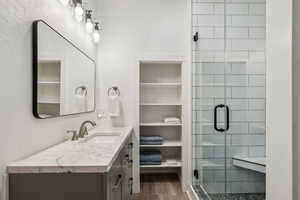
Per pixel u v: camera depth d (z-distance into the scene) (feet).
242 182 5.81
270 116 3.49
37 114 4.92
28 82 4.74
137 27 11.18
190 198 9.64
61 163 4.14
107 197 4.08
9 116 4.07
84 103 8.63
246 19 5.74
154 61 11.23
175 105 11.98
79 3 7.38
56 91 6.00
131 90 11.14
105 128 10.37
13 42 4.20
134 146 10.79
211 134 8.12
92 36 10.14
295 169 2.94
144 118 12.04
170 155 12.17
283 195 3.14
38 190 4.00
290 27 2.97
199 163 9.64
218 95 7.50
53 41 5.80
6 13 3.99
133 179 10.61
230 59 6.52
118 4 11.19
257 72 5.22
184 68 10.98
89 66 9.36
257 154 5.27
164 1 11.27
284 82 3.12
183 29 11.23
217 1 7.48
